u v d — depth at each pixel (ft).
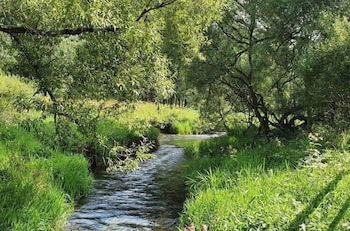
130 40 29.60
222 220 27.55
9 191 32.71
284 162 42.63
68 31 28.66
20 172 37.63
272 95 69.05
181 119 132.77
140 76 30.81
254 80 67.00
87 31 28.60
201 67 64.85
